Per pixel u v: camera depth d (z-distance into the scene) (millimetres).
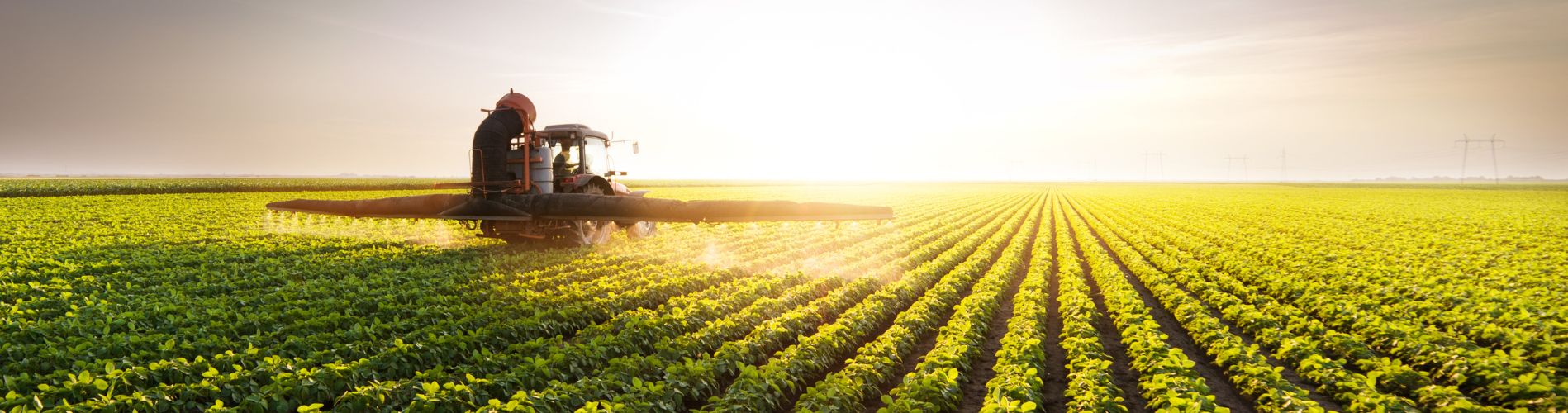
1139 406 8305
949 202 65750
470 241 20922
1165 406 7754
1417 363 9406
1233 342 10094
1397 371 8477
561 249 18531
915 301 14531
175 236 21391
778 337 10320
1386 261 19719
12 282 12547
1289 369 9656
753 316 11398
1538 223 34812
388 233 23188
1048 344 11164
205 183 68188
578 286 13539
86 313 9773
